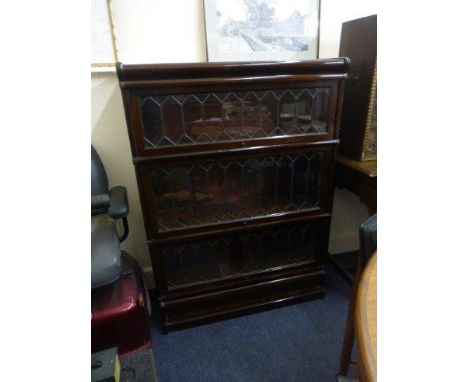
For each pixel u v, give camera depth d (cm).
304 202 138
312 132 122
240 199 131
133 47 128
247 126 117
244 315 147
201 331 140
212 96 108
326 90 117
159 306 141
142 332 119
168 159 110
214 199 127
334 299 157
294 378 118
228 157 117
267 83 109
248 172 127
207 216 129
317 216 137
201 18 131
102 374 90
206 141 113
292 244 147
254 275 142
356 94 137
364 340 49
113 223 138
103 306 112
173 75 100
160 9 126
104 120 136
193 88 103
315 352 128
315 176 133
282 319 145
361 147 138
